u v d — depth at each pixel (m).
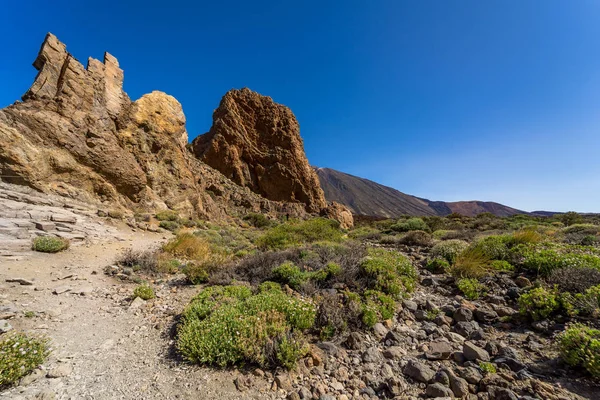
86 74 23.19
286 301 5.30
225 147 52.31
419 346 4.44
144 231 19.23
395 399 3.30
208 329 4.45
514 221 29.88
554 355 3.82
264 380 3.71
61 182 18.92
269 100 61.41
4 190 14.55
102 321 5.62
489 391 3.21
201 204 32.44
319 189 59.00
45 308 5.80
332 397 3.35
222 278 8.03
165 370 4.00
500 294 6.06
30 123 18.22
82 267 9.31
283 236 14.42
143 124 28.34
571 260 6.20
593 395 3.04
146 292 6.99
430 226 25.14
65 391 3.46
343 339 4.59
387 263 7.34
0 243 9.16
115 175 22.50
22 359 3.55
